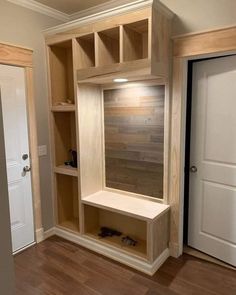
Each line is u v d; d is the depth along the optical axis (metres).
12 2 2.51
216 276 2.27
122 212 2.41
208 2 2.07
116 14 2.17
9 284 0.82
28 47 2.66
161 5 2.05
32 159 2.79
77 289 2.14
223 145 2.30
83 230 2.82
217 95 2.28
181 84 2.29
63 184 3.15
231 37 1.98
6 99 2.50
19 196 2.70
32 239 2.87
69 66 3.04
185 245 2.75
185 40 2.21
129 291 2.11
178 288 2.13
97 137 2.87
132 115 2.62
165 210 2.42
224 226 2.39
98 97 2.83
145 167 2.61
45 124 2.93
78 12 3.01
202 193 2.52
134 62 2.12
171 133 2.41
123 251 2.50
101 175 2.97
